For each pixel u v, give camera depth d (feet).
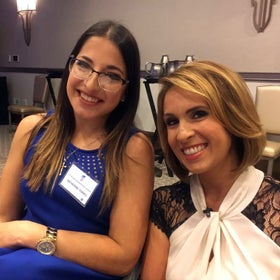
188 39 13.28
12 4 19.99
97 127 3.71
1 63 21.67
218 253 2.83
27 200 3.72
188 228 3.13
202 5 12.66
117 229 3.36
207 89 2.73
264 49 11.46
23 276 3.06
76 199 3.46
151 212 3.44
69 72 3.59
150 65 12.56
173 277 2.99
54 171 3.58
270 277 2.72
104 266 3.26
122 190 3.44
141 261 3.42
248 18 11.62
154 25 14.17
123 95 3.62
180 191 3.33
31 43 19.63
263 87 10.16
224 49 12.39
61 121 3.80
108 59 3.34
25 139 3.98
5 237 3.34
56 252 3.23
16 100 21.31
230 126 2.82
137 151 3.54
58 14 17.88
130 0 14.74
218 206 3.11
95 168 3.55
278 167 10.82
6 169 3.99
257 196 2.94
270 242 2.77
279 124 10.02
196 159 2.87
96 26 3.46
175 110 2.87
